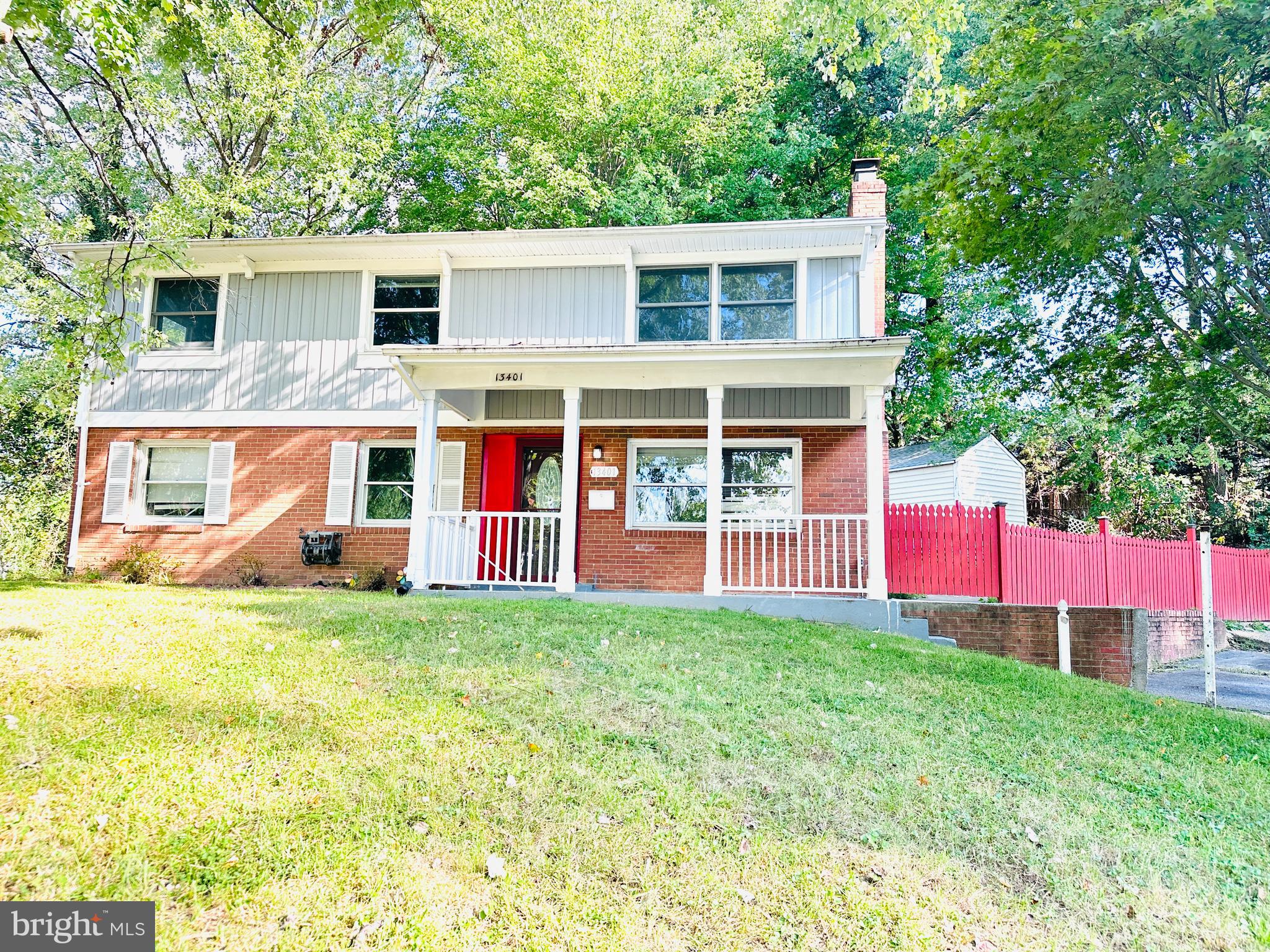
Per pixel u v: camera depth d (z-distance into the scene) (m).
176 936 2.69
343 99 18.91
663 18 19.06
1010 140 9.77
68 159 12.38
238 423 12.17
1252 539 21.19
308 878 3.08
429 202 20.80
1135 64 8.48
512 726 4.59
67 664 4.95
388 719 4.50
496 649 6.07
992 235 11.38
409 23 18.97
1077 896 3.70
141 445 12.35
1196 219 9.83
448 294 12.16
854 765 4.68
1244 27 7.76
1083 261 10.97
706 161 19.55
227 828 3.29
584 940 3.01
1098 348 12.34
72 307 10.16
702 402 11.28
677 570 11.27
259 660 5.36
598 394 11.52
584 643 6.43
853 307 11.45
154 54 12.98
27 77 13.28
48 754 3.66
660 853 3.59
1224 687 10.62
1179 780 5.09
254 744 4.01
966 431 21.00
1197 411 12.58
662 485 11.60
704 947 3.07
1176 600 12.84
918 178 19.73
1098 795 4.74
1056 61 8.96
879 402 9.29
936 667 7.00
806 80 21.30
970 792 4.54
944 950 3.22
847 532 9.44
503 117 19.45
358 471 12.04
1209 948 3.44
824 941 3.18
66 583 10.84
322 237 11.67
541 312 12.01
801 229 11.12
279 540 11.89
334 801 3.60
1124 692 7.32
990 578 10.13
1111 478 23.41
